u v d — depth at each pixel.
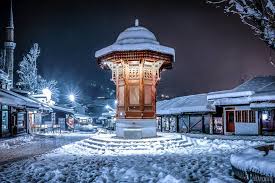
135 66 19.91
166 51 19.70
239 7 8.02
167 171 10.23
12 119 34.84
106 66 23.27
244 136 32.25
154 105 20.12
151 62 20.05
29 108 34.19
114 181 8.98
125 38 20.23
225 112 36.75
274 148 9.41
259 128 33.28
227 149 17.98
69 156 15.57
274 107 30.89
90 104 89.75
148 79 20.08
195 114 40.25
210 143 21.20
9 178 9.91
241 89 36.28
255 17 7.91
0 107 30.86
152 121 19.86
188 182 8.44
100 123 82.38
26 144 24.91
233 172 8.53
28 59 61.50
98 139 19.34
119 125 20.14
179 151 16.72
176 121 44.69
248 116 34.34
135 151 16.69
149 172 10.00
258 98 32.22
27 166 12.38
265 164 6.52
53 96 68.81
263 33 8.02
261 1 7.81
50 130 49.28
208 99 38.38
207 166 11.16
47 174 10.12
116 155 15.45
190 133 39.97
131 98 19.80
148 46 18.88
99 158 14.30
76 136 36.72
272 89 33.81
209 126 40.31
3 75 35.44
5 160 15.27
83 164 12.45
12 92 35.62
